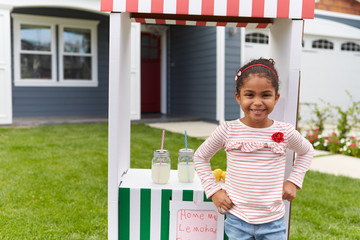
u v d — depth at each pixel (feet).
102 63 31.78
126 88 6.99
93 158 15.01
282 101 6.44
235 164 5.35
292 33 5.88
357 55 34.04
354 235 7.98
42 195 10.25
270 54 7.40
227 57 26.96
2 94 24.26
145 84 34.81
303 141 5.55
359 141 18.03
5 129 22.72
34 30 28.94
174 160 14.69
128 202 6.11
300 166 5.58
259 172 5.19
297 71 5.97
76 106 31.07
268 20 7.11
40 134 21.03
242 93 5.26
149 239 6.19
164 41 34.81
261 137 5.30
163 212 6.12
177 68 33.78
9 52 24.04
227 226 5.47
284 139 5.35
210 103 28.50
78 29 30.50
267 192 5.18
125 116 6.95
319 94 32.30
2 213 8.80
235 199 5.31
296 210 9.55
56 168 13.28
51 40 29.58
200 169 5.67
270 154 5.23
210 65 28.22
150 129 23.54
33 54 29.19
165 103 35.42
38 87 29.50
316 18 30.96
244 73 5.26
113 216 5.98
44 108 29.94
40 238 7.54
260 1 5.68
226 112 27.43
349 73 33.81
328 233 8.21
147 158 14.97
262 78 5.08
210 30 27.91
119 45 5.77
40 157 14.98
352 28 32.83
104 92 32.12
